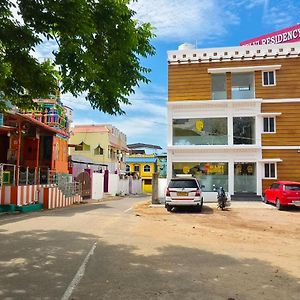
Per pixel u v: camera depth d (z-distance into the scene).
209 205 23.47
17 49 6.62
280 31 30.05
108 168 45.19
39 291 5.75
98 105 7.15
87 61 6.25
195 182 19.67
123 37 6.40
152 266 7.43
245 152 26.78
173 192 19.38
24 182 20.80
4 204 18.02
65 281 6.29
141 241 10.24
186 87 27.92
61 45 6.29
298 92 26.67
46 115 27.66
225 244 10.25
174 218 16.64
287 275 7.00
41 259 7.83
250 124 27.22
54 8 5.71
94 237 10.71
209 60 27.84
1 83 7.04
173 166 27.45
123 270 7.07
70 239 10.29
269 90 27.00
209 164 27.09
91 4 6.14
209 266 7.57
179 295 5.66
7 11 5.86
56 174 24.80
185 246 9.72
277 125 26.72
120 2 6.18
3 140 23.42
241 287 6.15
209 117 27.38
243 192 26.66
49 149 27.00
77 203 26.41
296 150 26.36
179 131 27.69
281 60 27.06
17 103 8.12
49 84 7.27
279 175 26.36
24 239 10.17
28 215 16.56
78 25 5.86
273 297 5.66
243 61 27.47
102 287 6.00
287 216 17.77
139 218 16.16
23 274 6.67
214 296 5.64
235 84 27.88
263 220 16.19
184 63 28.11
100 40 6.44
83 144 47.44
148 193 54.34
